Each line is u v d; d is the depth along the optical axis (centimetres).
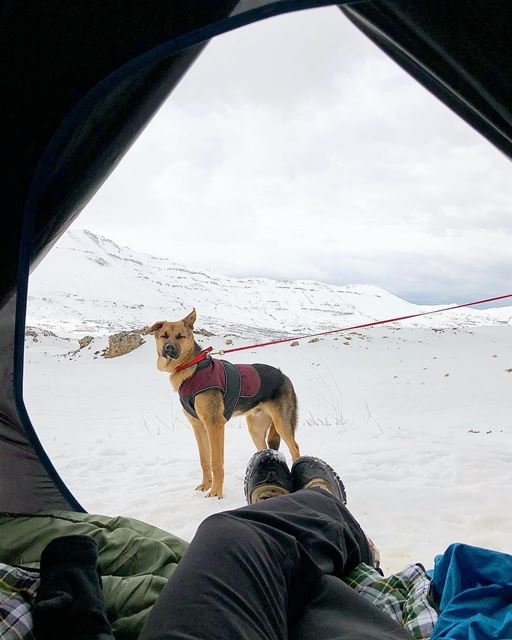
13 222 170
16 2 143
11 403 220
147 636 102
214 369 419
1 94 151
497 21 140
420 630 145
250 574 119
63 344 2186
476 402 998
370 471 430
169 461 536
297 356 1574
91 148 175
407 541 291
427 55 154
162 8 147
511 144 170
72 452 593
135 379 1352
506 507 334
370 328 2367
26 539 197
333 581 135
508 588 142
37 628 126
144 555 189
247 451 561
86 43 148
